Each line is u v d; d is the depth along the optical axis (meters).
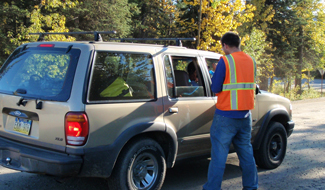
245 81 3.56
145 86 3.66
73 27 17.56
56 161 2.99
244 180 3.76
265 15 19.78
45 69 3.43
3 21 12.81
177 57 4.15
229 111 3.56
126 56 3.56
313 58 26.16
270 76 23.20
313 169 5.52
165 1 18.23
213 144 3.66
